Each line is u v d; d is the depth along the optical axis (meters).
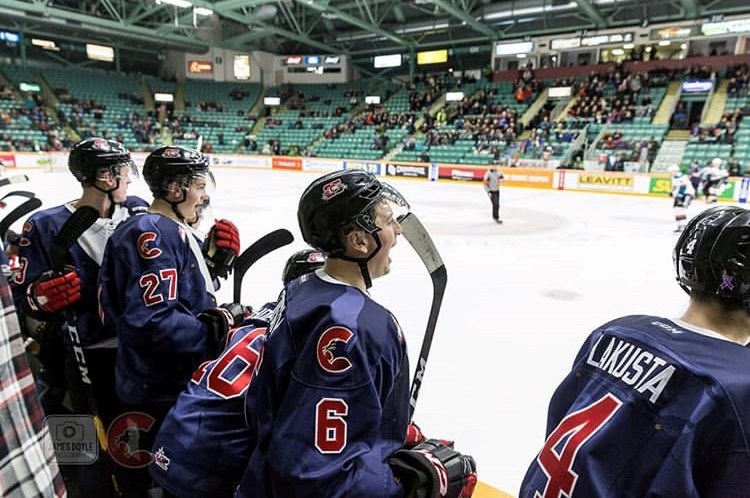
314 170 23.66
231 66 32.62
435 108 27.45
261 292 5.29
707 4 20.77
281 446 0.93
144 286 1.63
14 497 0.69
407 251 7.35
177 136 28.77
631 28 22.62
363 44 29.95
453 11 21.23
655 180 15.35
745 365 0.88
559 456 1.00
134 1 23.66
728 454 0.83
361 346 0.95
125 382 1.71
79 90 29.28
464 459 1.16
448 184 18.95
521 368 3.54
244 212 10.77
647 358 0.96
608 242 8.30
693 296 1.02
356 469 0.91
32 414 0.74
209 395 1.32
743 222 0.94
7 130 24.44
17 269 2.12
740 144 17.61
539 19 23.12
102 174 2.09
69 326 1.84
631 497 0.88
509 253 7.41
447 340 4.04
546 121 22.72
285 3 23.23
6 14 22.89
